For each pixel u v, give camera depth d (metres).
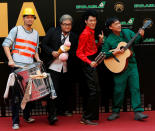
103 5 4.21
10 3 4.14
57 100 4.25
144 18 4.25
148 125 3.66
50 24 4.19
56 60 3.86
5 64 4.23
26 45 3.61
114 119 3.96
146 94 4.37
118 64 3.79
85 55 3.70
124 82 3.91
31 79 3.43
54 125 3.76
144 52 4.32
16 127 3.61
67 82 4.18
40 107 4.31
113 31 3.91
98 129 3.53
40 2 4.16
